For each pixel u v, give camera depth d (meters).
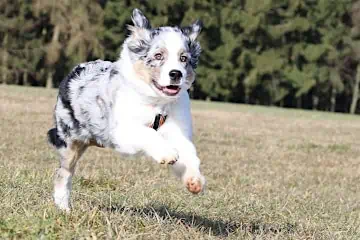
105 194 8.70
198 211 8.20
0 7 46.62
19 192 7.62
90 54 47.47
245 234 6.92
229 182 11.65
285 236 7.03
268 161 15.78
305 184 12.74
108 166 12.07
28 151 13.22
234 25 49.91
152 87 6.25
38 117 21.27
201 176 6.05
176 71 6.15
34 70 47.81
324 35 51.16
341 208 9.97
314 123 31.09
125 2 48.47
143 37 6.46
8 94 31.45
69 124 7.09
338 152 19.27
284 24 49.94
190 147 6.27
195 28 6.62
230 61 50.31
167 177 11.30
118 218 6.33
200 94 52.69
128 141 6.14
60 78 49.28
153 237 5.97
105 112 6.59
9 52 47.34
